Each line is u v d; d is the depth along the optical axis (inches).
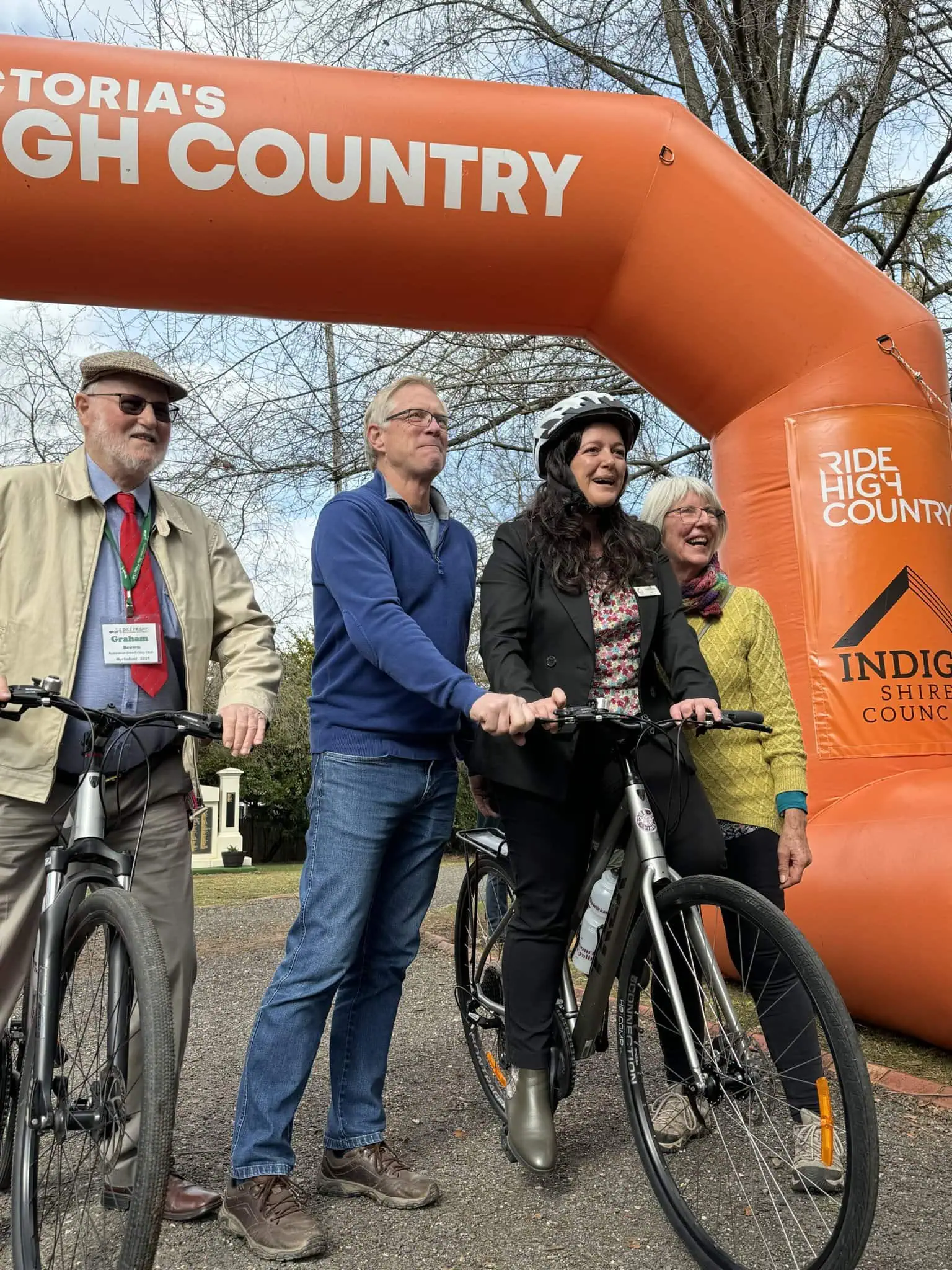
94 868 88.9
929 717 180.7
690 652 106.6
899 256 383.2
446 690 96.3
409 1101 138.5
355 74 183.3
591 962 104.9
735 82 332.5
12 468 104.9
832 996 79.6
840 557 184.7
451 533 116.9
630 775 99.9
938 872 150.6
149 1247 70.5
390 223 182.1
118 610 104.0
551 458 110.4
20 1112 83.4
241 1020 191.0
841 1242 77.0
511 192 183.5
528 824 106.9
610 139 186.7
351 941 104.6
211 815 881.5
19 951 101.4
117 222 176.7
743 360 193.2
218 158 175.3
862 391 188.4
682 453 364.2
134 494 107.0
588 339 212.8
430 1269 92.5
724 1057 89.6
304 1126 130.6
